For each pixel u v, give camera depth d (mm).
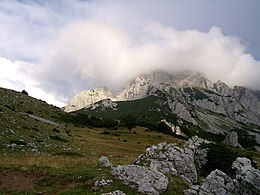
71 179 39719
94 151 74750
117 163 55719
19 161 49062
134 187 36719
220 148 52688
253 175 32062
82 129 132000
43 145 65625
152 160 45281
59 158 54812
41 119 116500
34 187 38656
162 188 36938
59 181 39625
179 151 48125
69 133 100312
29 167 44562
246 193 33250
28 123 81188
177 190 38000
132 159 64312
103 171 42062
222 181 36500
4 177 41406
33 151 59094
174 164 45844
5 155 52625
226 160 50375
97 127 161125
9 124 71312
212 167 50656
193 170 46406
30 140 66188
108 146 90812
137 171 38531
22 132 70062
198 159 51656
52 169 44250
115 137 127875
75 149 71125
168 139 146750
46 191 37125
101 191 35656
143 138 139500
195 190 37531
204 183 37031
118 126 174625
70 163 50531
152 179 37594
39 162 49406
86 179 39375
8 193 36906
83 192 35531
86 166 47656
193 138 56750
